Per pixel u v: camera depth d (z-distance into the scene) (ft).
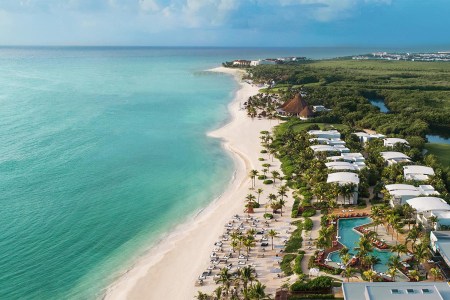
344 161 437.99
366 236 294.25
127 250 298.97
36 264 278.05
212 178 438.40
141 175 444.14
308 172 407.23
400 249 262.88
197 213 357.82
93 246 302.86
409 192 350.02
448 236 280.92
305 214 339.36
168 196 392.27
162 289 253.03
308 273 257.14
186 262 281.95
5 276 263.08
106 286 257.75
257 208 359.66
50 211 351.87
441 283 219.00
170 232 325.83
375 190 376.48
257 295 217.15
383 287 216.54
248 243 279.28
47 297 245.24
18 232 315.78
